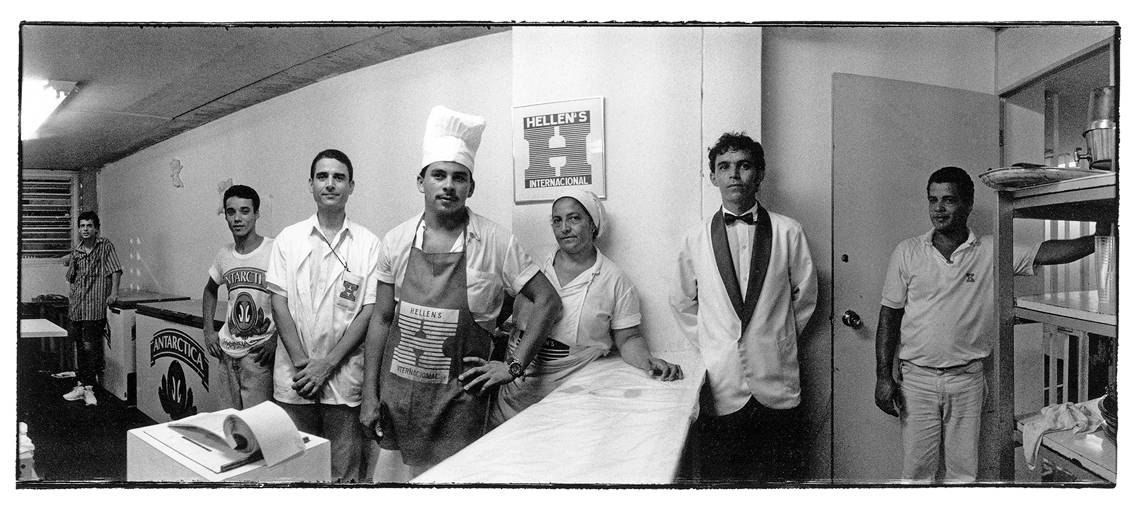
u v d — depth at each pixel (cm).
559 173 196
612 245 196
